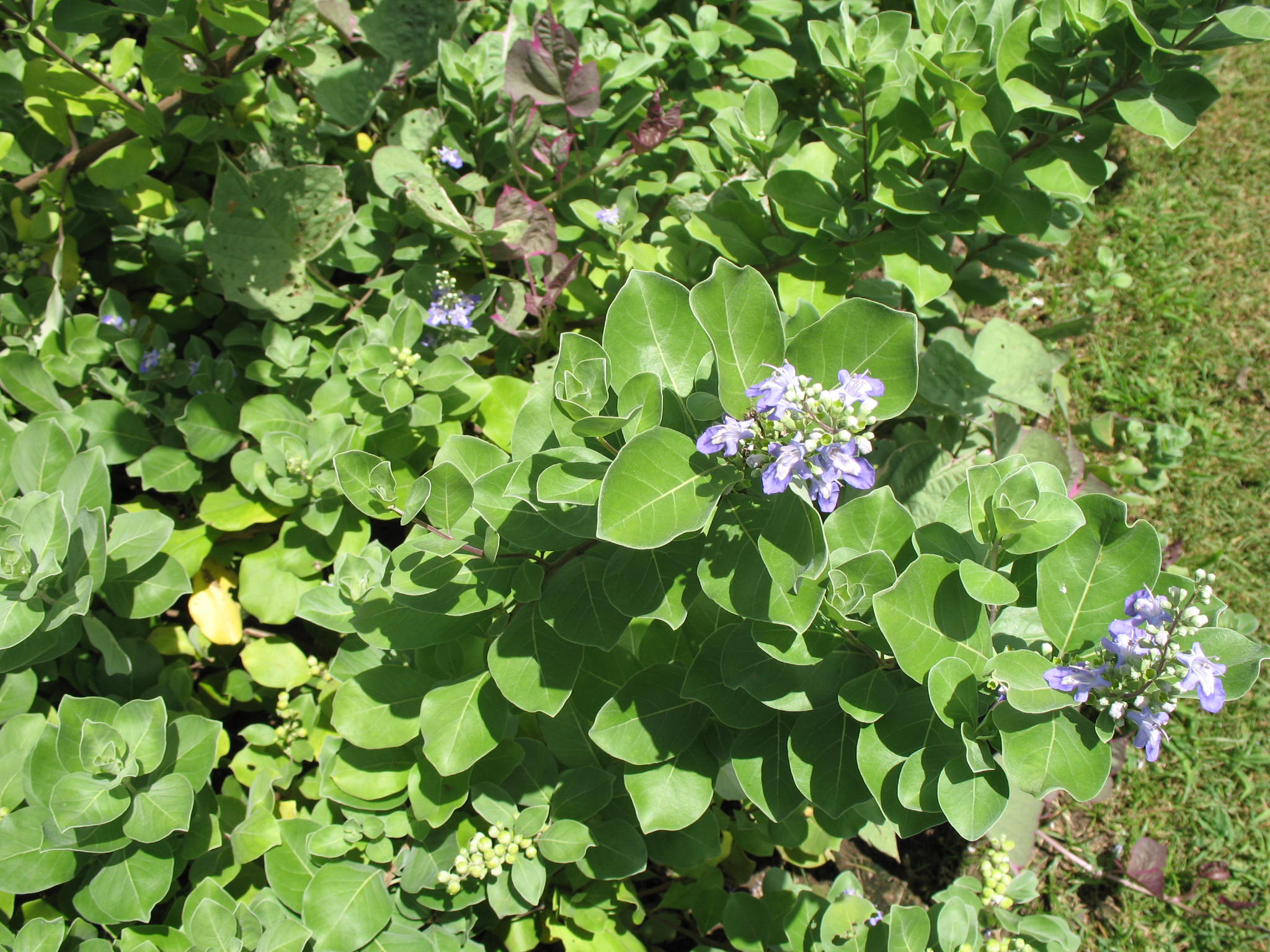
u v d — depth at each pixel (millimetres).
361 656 454
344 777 424
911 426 626
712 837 452
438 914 441
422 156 595
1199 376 807
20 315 545
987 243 595
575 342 357
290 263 551
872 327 329
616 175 618
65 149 575
